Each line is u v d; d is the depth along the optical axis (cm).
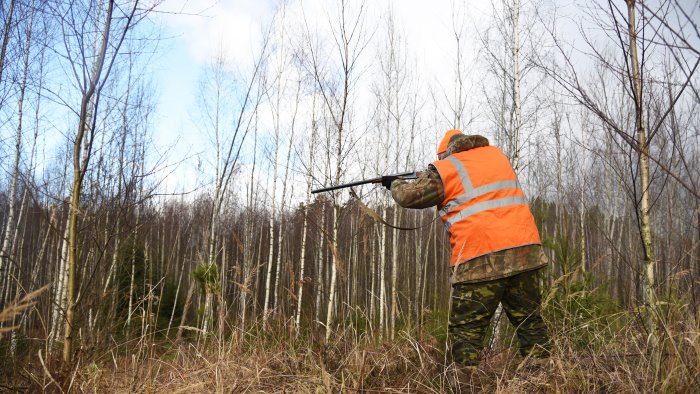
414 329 370
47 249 741
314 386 285
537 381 250
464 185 287
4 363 328
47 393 266
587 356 278
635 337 275
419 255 1203
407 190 294
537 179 1077
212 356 346
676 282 264
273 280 1402
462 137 312
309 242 978
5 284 866
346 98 541
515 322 298
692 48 179
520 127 617
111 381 315
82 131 289
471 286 280
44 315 351
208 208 1185
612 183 1004
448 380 268
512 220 281
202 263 498
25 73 562
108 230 368
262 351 336
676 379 221
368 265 1177
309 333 359
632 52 249
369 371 293
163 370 347
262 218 1345
